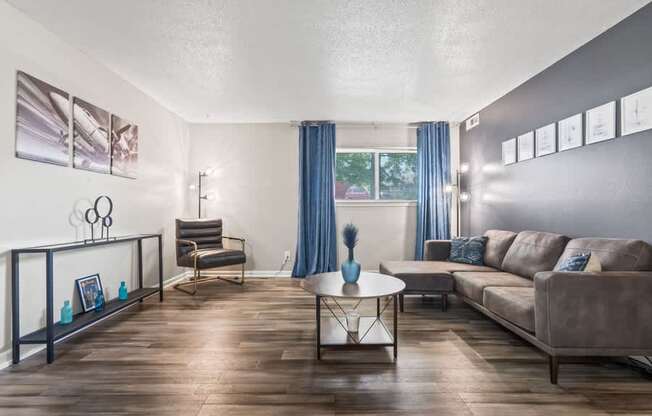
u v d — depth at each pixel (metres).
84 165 2.79
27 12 2.19
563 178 2.86
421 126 4.88
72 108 2.66
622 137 2.29
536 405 1.67
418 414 1.61
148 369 2.06
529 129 3.31
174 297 3.74
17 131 2.18
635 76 2.20
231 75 3.21
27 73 2.26
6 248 2.12
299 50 2.71
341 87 3.52
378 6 2.13
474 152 4.50
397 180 5.05
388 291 2.27
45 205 2.41
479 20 2.29
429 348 2.36
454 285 3.16
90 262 2.88
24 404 1.69
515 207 3.57
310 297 3.74
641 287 1.87
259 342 2.47
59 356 2.24
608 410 1.63
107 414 1.62
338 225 4.93
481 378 1.94
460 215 4.94
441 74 3.19
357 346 2.26
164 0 2.06
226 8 2.15
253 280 4.64
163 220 4.18
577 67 2.69
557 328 1.88
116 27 2.38
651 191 2.10
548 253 2.71
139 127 3.64
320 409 1.65
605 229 2.44
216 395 1.78
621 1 2.09
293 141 4.92
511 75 3.22
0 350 2.07
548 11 2.19
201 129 4.93
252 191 4.92
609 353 1.87
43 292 2.38
